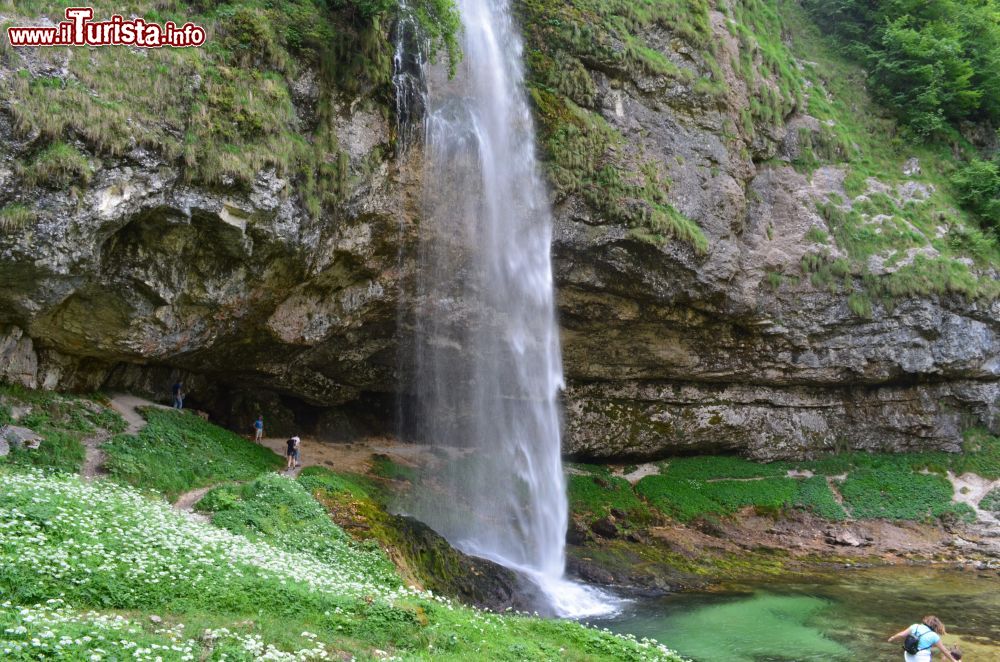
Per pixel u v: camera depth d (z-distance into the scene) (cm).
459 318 2541
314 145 1969
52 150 1495
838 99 3666
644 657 1398
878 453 3434
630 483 3109
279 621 1074
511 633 1380
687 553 2597
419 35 2219
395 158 2192
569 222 2517
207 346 2123
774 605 2075
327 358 2562
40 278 1593
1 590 912
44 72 1516
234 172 1734
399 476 2556
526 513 2658
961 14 3928
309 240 1975
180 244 1806
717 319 2950
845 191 3278
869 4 3994
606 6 2714
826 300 3061
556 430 2848
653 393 3172
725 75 2945
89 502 1286
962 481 3275
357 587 1291
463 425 2772
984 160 3797
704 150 2777
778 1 3922
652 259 2616
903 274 3134
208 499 1689
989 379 3419
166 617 999
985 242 3362
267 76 1875
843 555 2759
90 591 986
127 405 2128
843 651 1698
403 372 2748
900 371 3266
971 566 2673
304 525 1681
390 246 2295
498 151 2445
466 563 1966
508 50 2539
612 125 2648
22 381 1830
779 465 3344
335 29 2031
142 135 1614
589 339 2888
